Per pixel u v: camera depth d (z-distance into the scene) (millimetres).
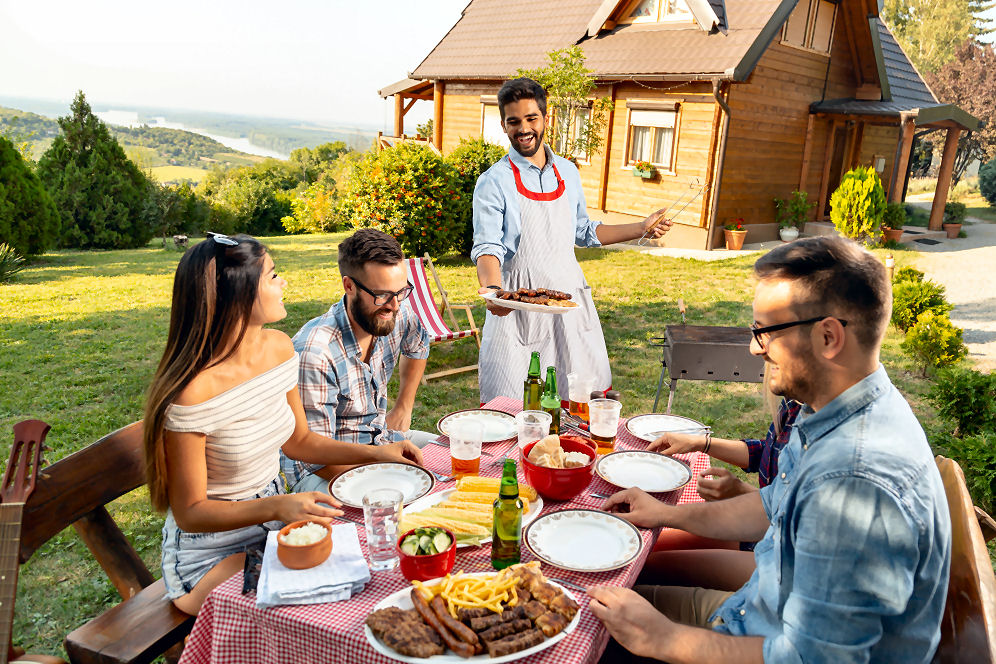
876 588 1423
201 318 2055
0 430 5375
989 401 4992
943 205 17172
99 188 18766
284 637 1661
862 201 14305
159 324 8945
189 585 2195
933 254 14055
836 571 1448
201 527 2084
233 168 58594
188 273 2045
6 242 14336
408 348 3400
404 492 2266
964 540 1682
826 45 15188
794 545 1604
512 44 16766
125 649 2020
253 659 1731
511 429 2824
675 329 5184
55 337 8289
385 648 1506
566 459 2260
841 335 1506
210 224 31719
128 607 2234
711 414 5816
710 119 13305
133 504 4258
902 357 7547
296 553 1778
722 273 11703
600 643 1690
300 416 2527
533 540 1982
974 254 14172
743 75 12461
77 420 5629
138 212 19375
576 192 3992
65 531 3920
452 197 12531
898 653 1540
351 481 2324
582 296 4008
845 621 1445
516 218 3727
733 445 2730
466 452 2369
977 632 1514
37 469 2223
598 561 1911
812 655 1480
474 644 1482
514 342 3824
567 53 13547
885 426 1495
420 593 1621
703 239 13852
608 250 13828
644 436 2861
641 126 14484
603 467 2514
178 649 2428
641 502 2205
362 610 1668
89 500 2389
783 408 2549
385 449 2553
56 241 16781
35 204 14719
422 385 6523
